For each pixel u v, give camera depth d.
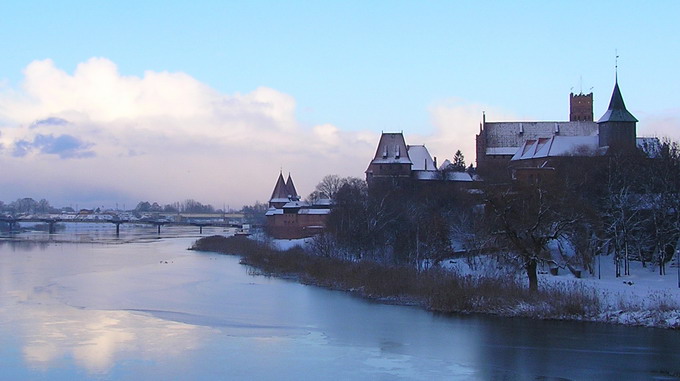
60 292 98.81
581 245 92.75
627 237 96.50
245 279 117.75
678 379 51.06
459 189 165.88
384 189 176.12
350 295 96.06
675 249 99.38
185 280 116.38
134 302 89.56
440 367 54.97
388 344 63.25
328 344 63.41
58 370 54.00
